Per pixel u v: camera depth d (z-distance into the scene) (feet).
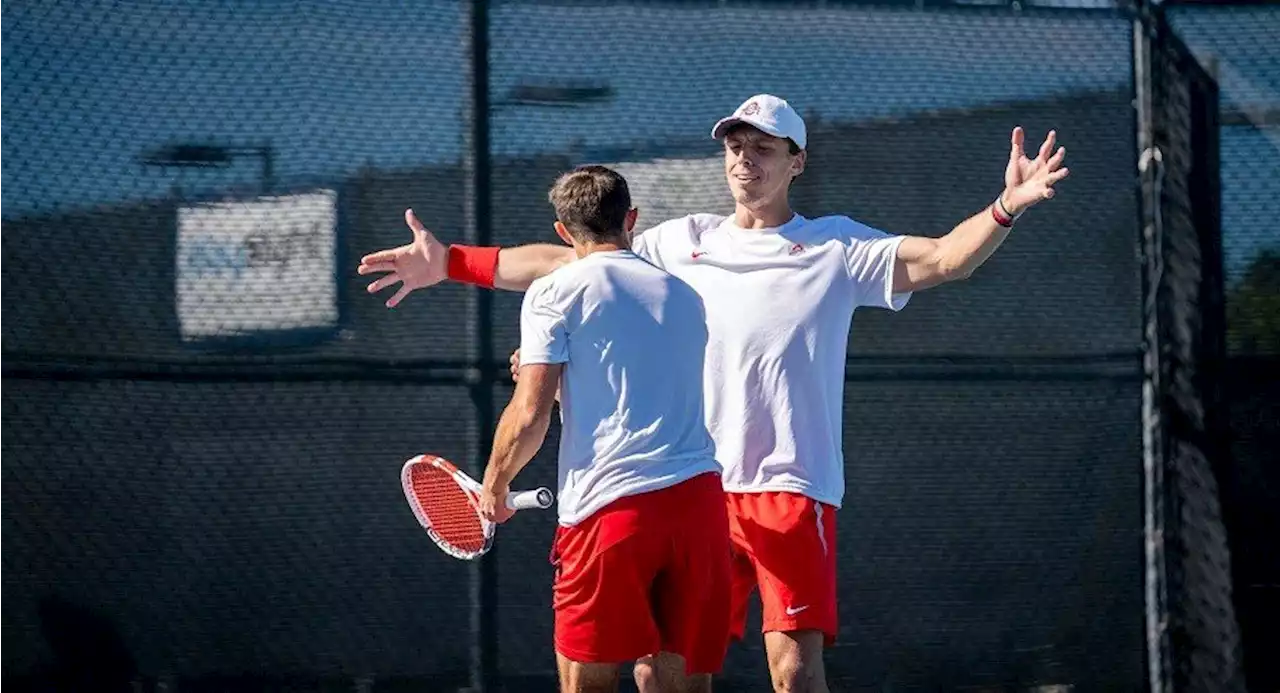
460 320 67.97
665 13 69.46
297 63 67.36
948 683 70.49
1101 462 70.90
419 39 68.18
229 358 66.85
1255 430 70.90
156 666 66.59
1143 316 70.95
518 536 68.85
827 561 57.11
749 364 57.41
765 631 57.36
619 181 54.49
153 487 66.59
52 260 65.77
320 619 67.36
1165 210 70.85
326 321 67.31
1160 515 70.64
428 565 68.13
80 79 65.98
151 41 66.49
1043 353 70.69
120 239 66.18
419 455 66.85
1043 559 70.79
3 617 65.92
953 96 70.54
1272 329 70.79
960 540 70.59
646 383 52.42
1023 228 70.69
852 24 70.33
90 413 66.23
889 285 57.62
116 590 66.44
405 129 67.92
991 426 70.64
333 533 67.46
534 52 68.74
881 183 70.08
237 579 67.00
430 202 67.87
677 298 53.52
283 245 67.10
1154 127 70.95
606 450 52.16
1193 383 70.85
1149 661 70.85
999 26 70.85
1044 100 70.90
